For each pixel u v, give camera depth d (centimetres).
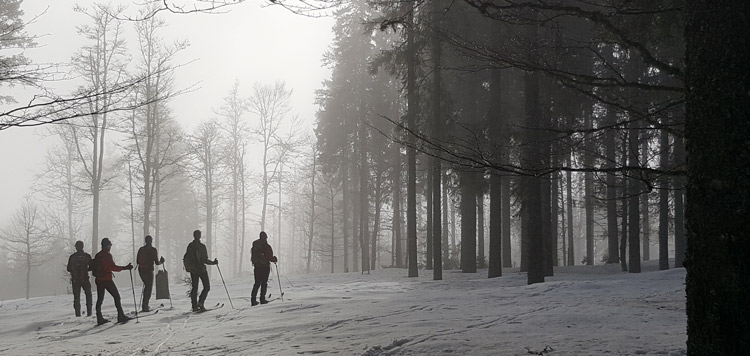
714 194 319
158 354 843
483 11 472
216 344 911
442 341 824
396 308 1330
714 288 317
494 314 1149
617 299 1413
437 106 2612
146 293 1562
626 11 482
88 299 1565
